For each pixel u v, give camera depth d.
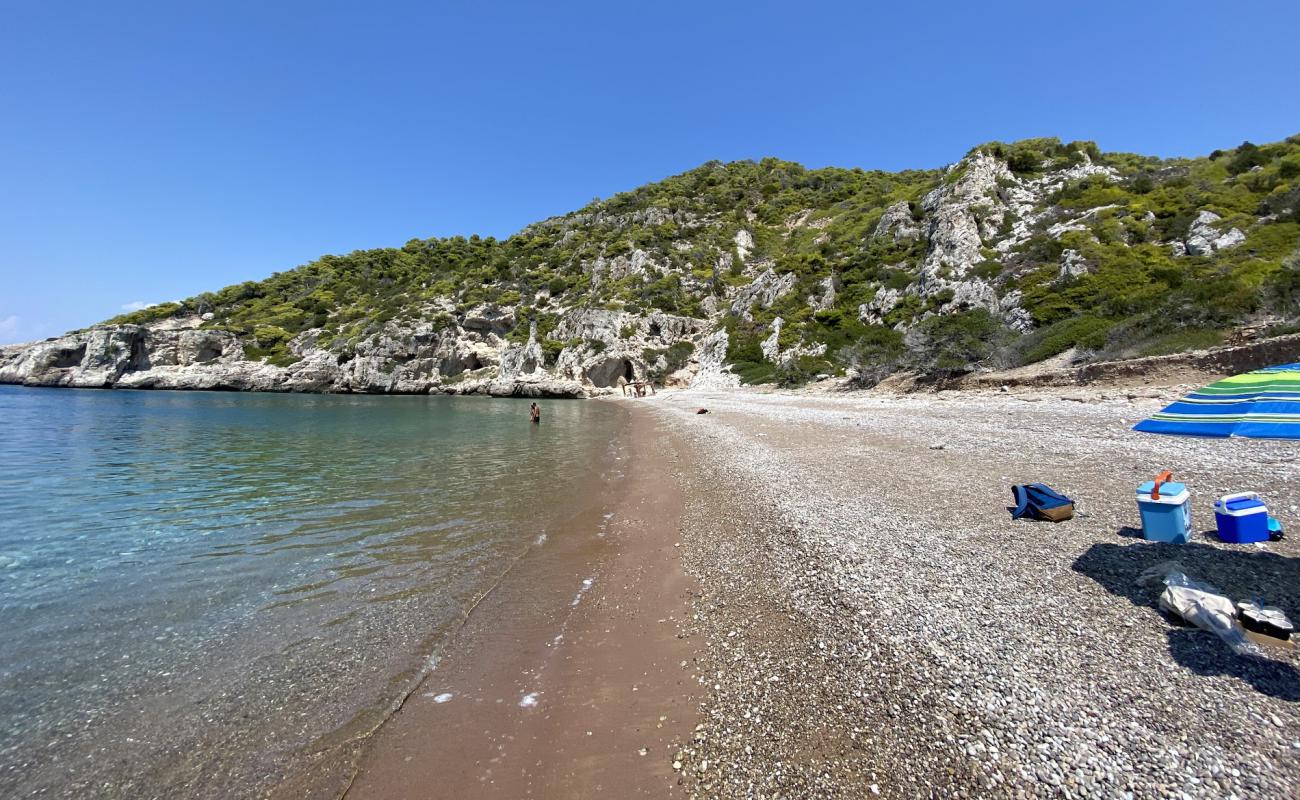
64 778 4.25
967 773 3.65
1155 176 47.66
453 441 25.94
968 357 29.39
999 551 7.22
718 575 7.98
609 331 70.56
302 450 22.66
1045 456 12.31
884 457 14.23
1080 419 15.95
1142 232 35.22
